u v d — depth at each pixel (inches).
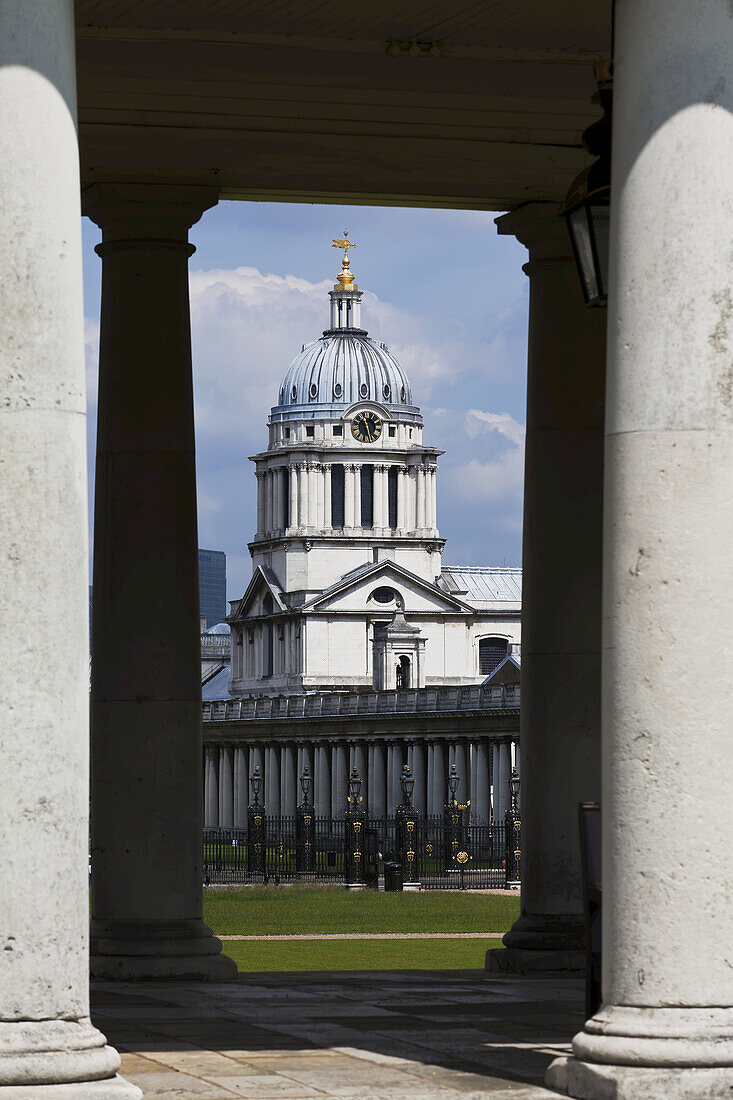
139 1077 508.1
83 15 736.3
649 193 451.2
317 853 4215.1
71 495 438.3
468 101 871.1
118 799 869.2
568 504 916.0
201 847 886.4
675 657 441.1
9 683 427.5
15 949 424.5
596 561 915.4
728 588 442.0
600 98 537.6
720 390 445.1
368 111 874.1
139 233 888.3
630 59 458.3
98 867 874.1
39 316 434.3
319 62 821.2
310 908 2278.5
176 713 874.8
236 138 882.8
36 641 429.4
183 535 885.8
